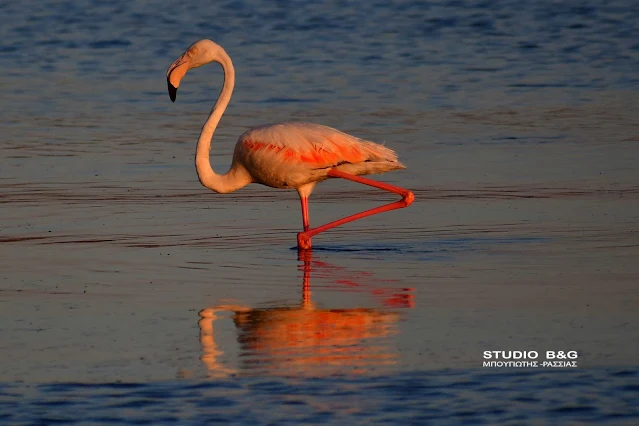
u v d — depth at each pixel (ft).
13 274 53.36
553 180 76.13
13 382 38.32
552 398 36.32
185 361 40.42
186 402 36.37
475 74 123.34
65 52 136.67
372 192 74.18
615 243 59.00
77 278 52.70
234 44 142.10
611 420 34.58
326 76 121.90
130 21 157.17
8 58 132.57
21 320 45.80
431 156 84.69
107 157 84.02
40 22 155.74
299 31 150.61
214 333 43.86
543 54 135.74
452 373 38.75
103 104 107.04
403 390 37.24
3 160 82.53
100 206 68.69
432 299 48.78
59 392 37.35
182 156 84.74
